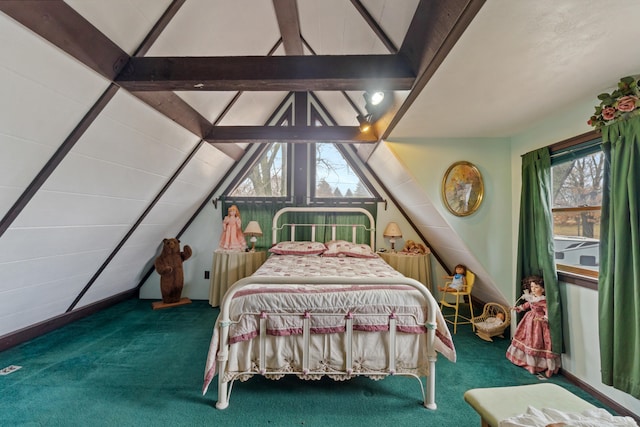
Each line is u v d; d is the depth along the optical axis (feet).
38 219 6.40
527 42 4.15
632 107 4.99
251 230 12.67
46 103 4.89
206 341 8.98
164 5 5.51
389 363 6.10
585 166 6.76
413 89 5.80
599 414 3.58
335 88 6.02
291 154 13.84
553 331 7.06
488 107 6.62
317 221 13.43
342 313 6.08
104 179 7.21
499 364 7.77
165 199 10.42
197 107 8.68
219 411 5.75
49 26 4.15
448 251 11.51
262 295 6.10
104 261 10.07
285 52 9.92
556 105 6.49
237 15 7.22
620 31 3.87
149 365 7.49
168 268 12.35
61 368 7.30
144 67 5.67
